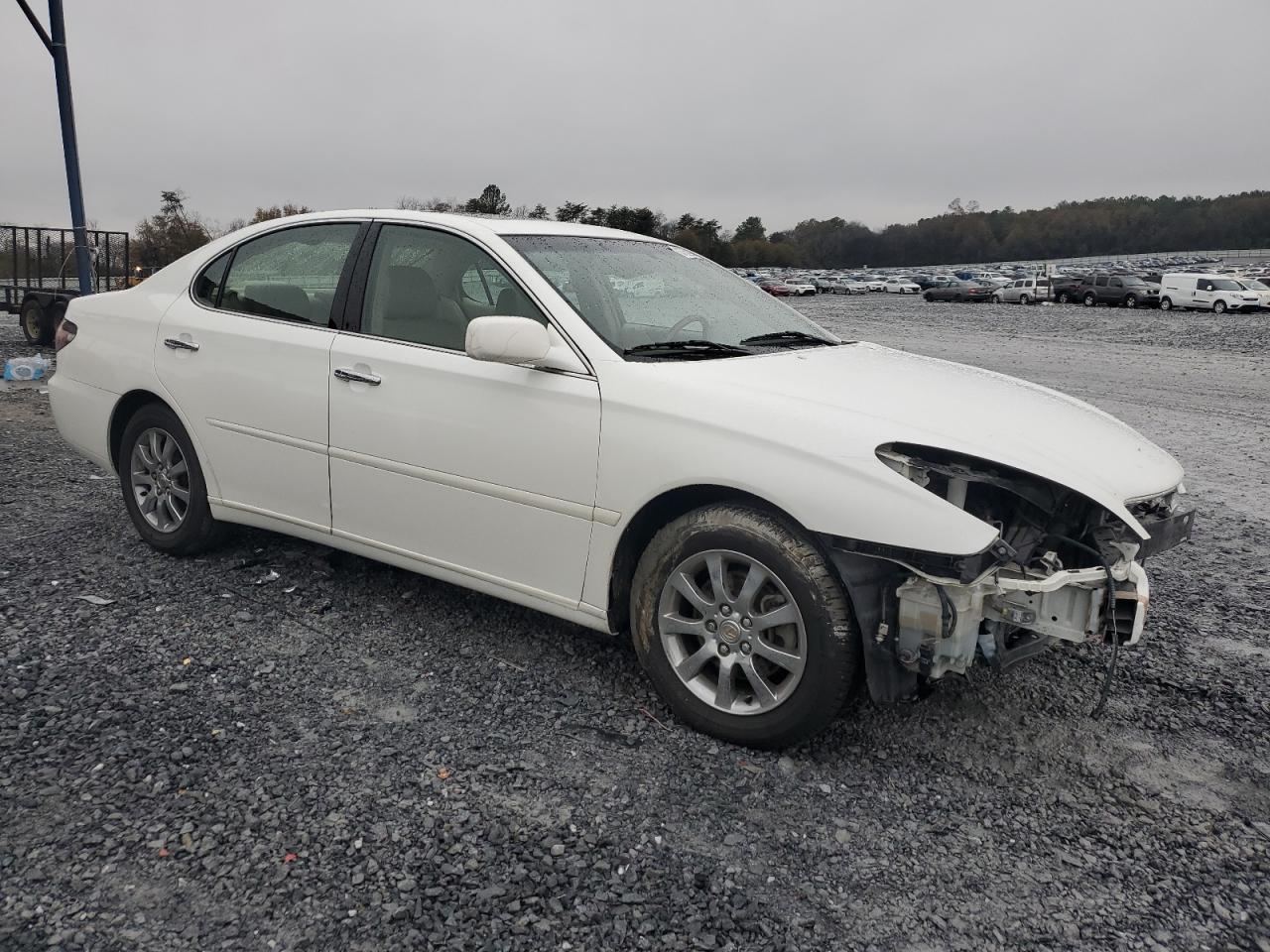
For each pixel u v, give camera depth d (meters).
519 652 3.91
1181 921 2.46
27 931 2.27
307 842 2.63
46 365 11.71
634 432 3.26
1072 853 2.73
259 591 4.45
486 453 3.60
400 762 3.06
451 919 2.36
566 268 3.77
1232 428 10.39
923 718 3.49
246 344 4.32
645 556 3.34
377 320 3.98
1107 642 3.03
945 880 2.60
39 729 3.15
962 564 2.77
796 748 3.24
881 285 73.81
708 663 3.37
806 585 2.96
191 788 2.85
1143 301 42.53
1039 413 3.43
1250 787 3.10
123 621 4.07
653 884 2.53
